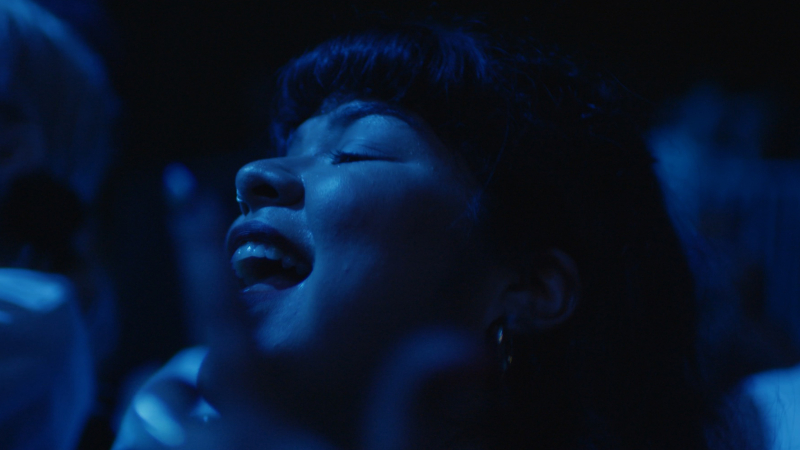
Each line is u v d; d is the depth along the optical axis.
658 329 0.86
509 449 0.76
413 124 0.76
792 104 2.63
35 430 0.78
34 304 0.81
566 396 0.80
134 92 2.66
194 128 2.74
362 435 0.68
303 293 0.69
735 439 0.99
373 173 0.71
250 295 0.72
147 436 0.80
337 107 0.81
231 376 0.68
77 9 1.23
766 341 1.50
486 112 0.76
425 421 0.70
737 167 2.46
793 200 2.34
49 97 0.99
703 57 2.66
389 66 0.78
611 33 2.46
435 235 0.71
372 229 0.69
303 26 2.27
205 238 0.69
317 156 0.78
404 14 0.98
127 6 2.65
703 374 0.99
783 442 1.03
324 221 0.69
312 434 0.68
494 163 0.75
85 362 0.89
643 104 0.93
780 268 2.29
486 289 0.74
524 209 0.76
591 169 0.81
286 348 0.67
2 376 0.74
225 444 0.69
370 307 0.67
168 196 0.69
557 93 0.83
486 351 0.74
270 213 0.73
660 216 0.89
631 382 0.83
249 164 0.75
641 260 0.85
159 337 2.18
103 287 1.12
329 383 0.67
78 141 1.06
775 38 2.63
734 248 1.98
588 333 0.81
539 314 0.76
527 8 1.33
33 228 0.92
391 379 0.68
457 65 0.78
